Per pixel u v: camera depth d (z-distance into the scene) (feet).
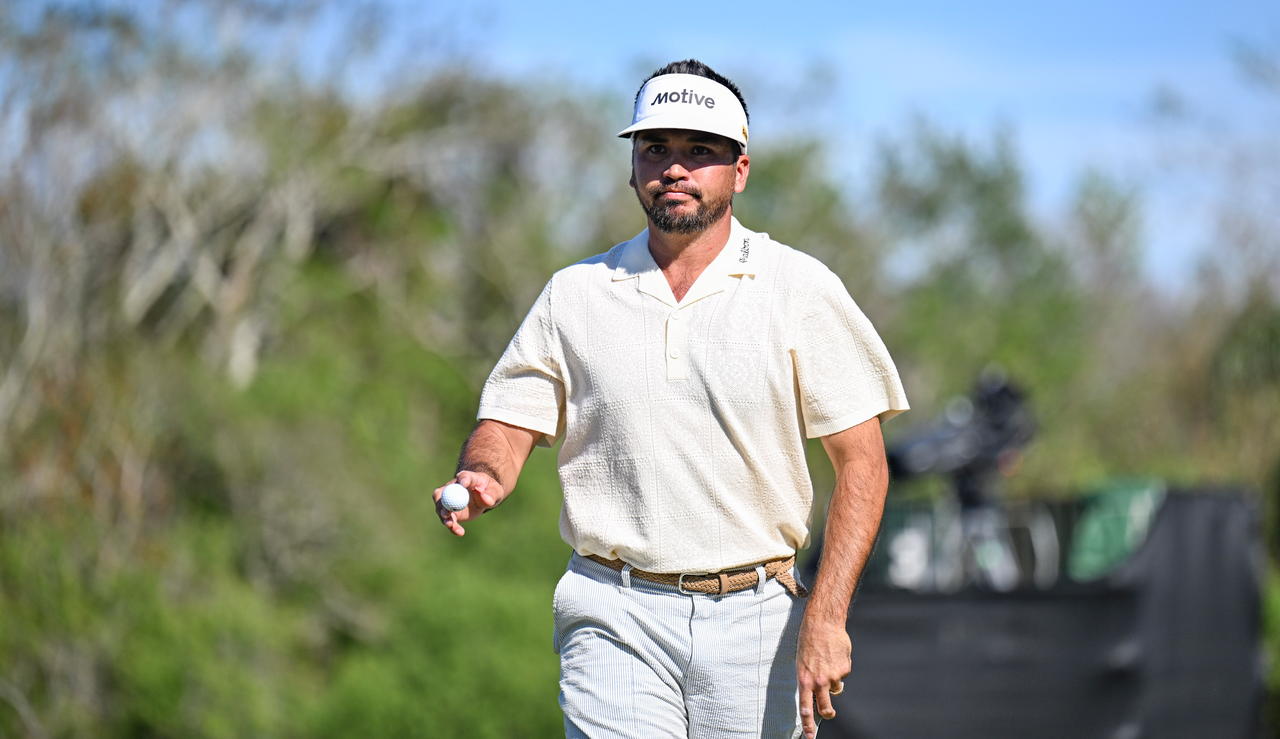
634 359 33.96
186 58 274.36
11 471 222.28
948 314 377.91
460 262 340.18
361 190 321.52
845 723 114.42
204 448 253.03
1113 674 115.44
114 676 223.71
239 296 298.97
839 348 34.24
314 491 263.29
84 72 249.14
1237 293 321.52
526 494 288.10
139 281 274.57
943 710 114.73
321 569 262.26
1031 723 114.83
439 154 325.62
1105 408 364.58
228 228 299.38
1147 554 118.01
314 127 302.66
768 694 34.37
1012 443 134.62
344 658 262.47
